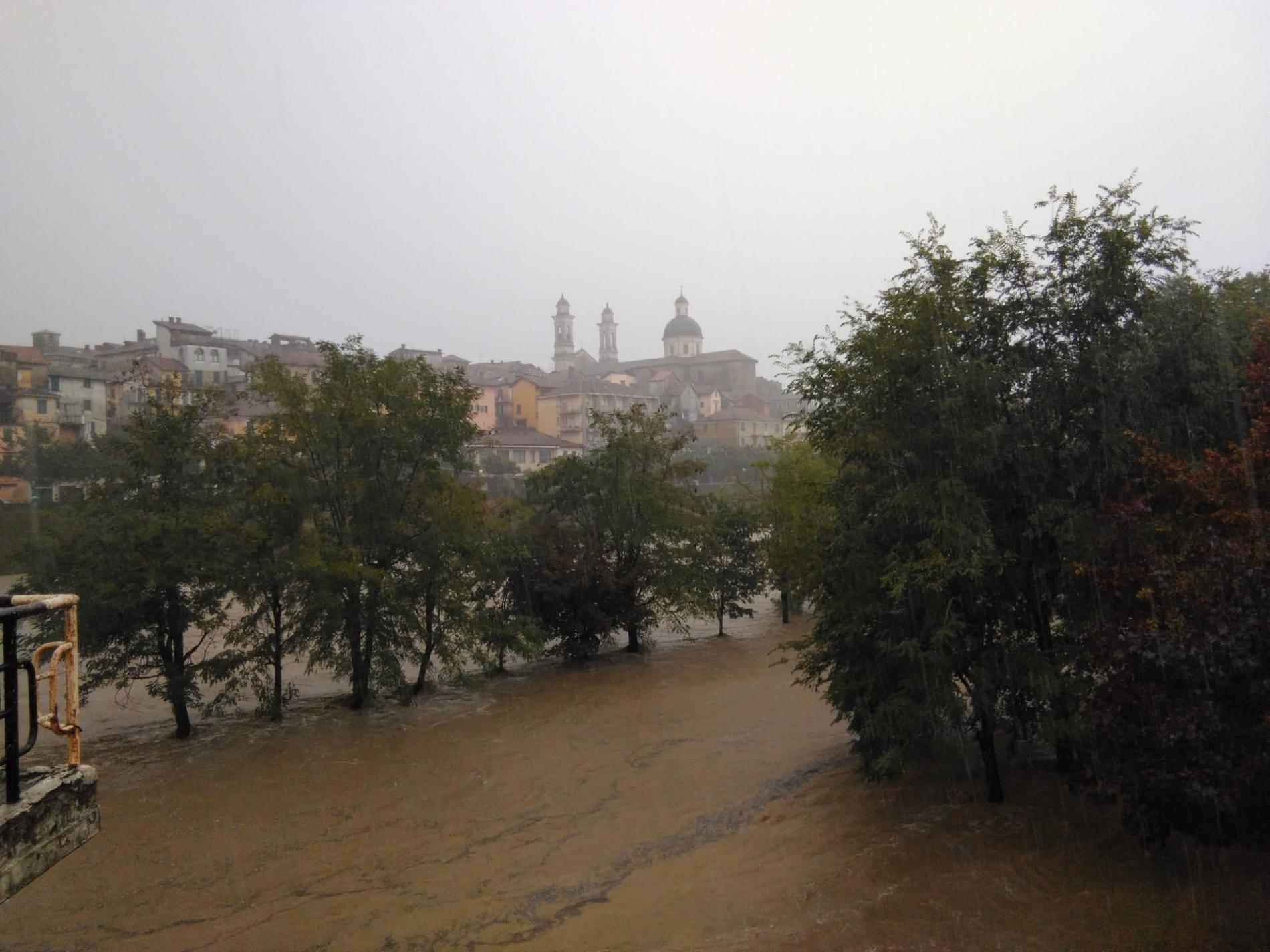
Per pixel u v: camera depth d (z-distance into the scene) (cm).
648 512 2145
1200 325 1012
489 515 2011
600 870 966
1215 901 766
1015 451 1016
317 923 864
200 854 1045
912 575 1001
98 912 900
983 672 981
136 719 1703
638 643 2280
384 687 1712
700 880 921
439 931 839
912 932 771
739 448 8638
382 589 1658
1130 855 873
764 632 2541
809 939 777
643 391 10631
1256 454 826
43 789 462
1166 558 854
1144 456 941
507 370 10606
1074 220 1044
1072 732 922
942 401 991
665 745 1459
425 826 1123
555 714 1688
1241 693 734
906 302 1027
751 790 1203
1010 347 1073
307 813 1180
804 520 1359
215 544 1535
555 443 7812
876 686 1084
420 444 1747
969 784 1116
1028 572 1038
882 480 1063
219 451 1608
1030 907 796
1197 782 702
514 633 1903
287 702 1781
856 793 1134
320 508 1720
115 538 1434
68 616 501
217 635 2308
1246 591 732
